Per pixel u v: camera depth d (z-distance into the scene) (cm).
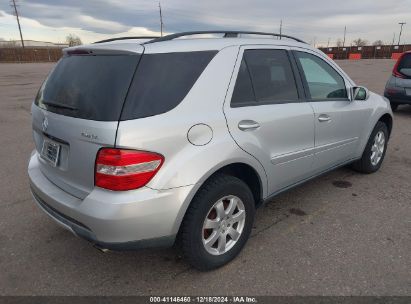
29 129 770
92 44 271
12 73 2538
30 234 336
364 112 423
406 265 284
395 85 878
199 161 244
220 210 269
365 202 397
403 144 625
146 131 224
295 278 270
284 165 321
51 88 280
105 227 224
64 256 302
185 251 258
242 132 274
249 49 298
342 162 417
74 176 246
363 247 309
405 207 384
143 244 235
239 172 299
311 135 345
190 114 245
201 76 257
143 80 232
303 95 340
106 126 221
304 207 386
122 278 274
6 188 442
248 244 316
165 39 261
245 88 287
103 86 235
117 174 221
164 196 231
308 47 362
